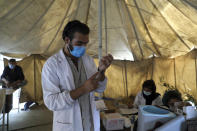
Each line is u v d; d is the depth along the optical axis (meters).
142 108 0.90
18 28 3.25
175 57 4.46
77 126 1.01
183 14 2.93
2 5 2.61
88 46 4.33
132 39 4.00
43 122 3.46
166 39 3.82
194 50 3.82
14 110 4.35
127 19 3.53
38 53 4.66
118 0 3.15
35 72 4.85
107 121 1.40
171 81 4.54
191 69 3.93
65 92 0.89
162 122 0.79
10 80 3.80
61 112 1.04
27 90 4.75
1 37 3.45
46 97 0.92
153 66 4.77
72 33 0.91
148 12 3.23
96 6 3.33
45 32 3.63
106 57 0.92
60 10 3.15
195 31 3.20
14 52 4.34
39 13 3.03
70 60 1.06
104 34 3.91
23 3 2.70
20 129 3.09
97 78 0.90
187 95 3.39
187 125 0.76
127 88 4.91
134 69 4.87
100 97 2.45
